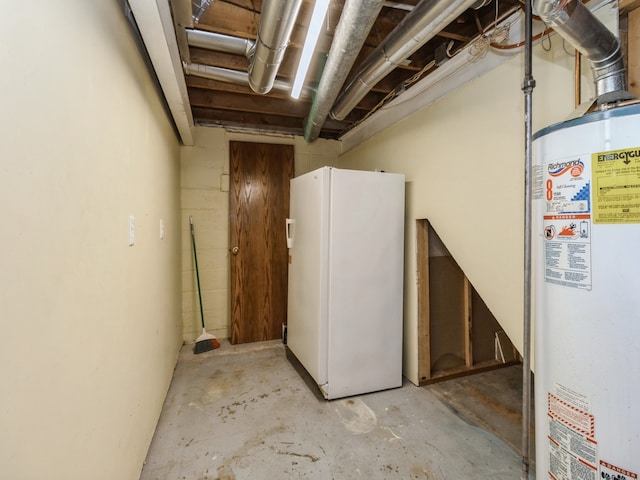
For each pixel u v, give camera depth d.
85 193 0.92
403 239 2.32
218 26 1.72
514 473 1.50
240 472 1.51
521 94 1.52
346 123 3.41
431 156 2.16
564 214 0.96
